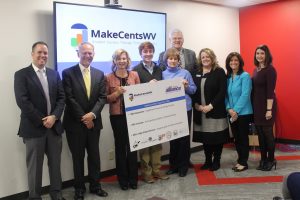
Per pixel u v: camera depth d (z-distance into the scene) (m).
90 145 3.42
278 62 5.62
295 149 5.24
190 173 4.15
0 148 3.27
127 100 3.38
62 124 3.35
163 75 3.84
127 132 3.52
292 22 5.41
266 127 4.07
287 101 5.58
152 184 3.79
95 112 3.29
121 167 3.62
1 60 3.21
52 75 3.16
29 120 3.04
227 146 5.52
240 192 3.49
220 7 5.70
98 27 3.83
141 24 4.25
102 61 3.90
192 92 3.88
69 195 3.56
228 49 5.90
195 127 4.14
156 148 3.88
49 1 3.52
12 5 3.25
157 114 3.58
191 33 5.19
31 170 3.13
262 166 4.20
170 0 4.81
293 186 1.67
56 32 3.50
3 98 3.25
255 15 5.82
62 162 3.74
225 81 3.98
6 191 3.33
